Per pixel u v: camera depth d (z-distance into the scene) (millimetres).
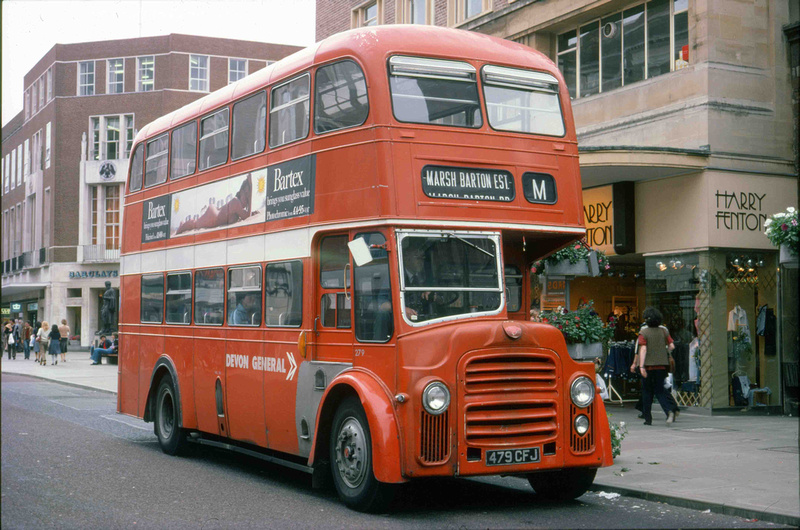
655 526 7488
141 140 13969
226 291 10898
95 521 7605
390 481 7570
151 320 13062
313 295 9000
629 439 12750
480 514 8062
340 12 28312
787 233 13438
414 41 8516
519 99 8922
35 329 56250
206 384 11305
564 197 8977
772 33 17453
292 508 8312
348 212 8445
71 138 53281
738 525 7539
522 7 21141
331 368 8656
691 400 16938
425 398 7594
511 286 9344
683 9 17609
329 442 8648
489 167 8539
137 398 13367
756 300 17094
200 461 11766
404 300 7914
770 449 11617
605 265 11305
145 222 13523
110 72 53219
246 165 10555
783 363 17062
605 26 19500
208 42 53000
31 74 57875
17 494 8852
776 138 17391
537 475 9070
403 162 8109
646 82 18203
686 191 17078
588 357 10961
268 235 9930
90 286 52344
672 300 17438
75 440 13570
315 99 9164
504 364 7898
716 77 16906
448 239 8211
